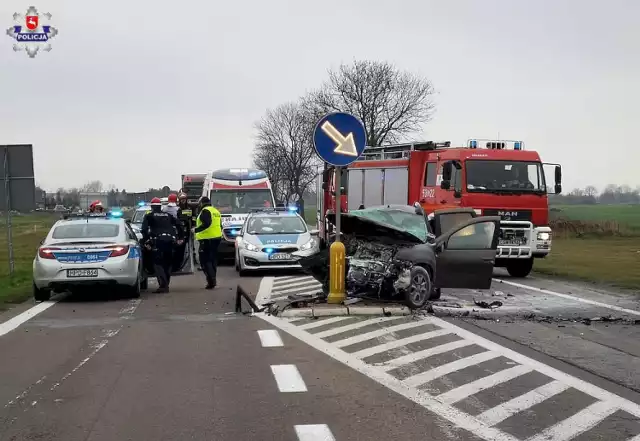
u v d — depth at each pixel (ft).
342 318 34.22
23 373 23.12
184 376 22.59
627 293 44.68
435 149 58.65
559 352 26.20
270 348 27.07
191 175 118.83
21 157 58.03
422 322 32.96
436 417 18.19
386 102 181.68
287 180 221.66
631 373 22.94
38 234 128.36
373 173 66.28
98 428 17.35
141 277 45.96
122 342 28.53
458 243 38.19
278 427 17.34
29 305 40.70
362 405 19.27
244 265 58.13
